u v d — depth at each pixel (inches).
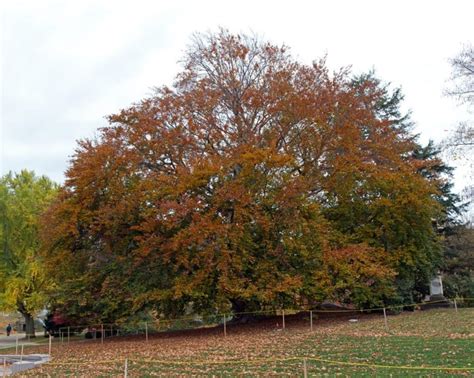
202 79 1161.4
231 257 940.6
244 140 1084.5
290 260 1026.7
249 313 1093.1
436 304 1301.7
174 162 1080.2
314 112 1083.3
